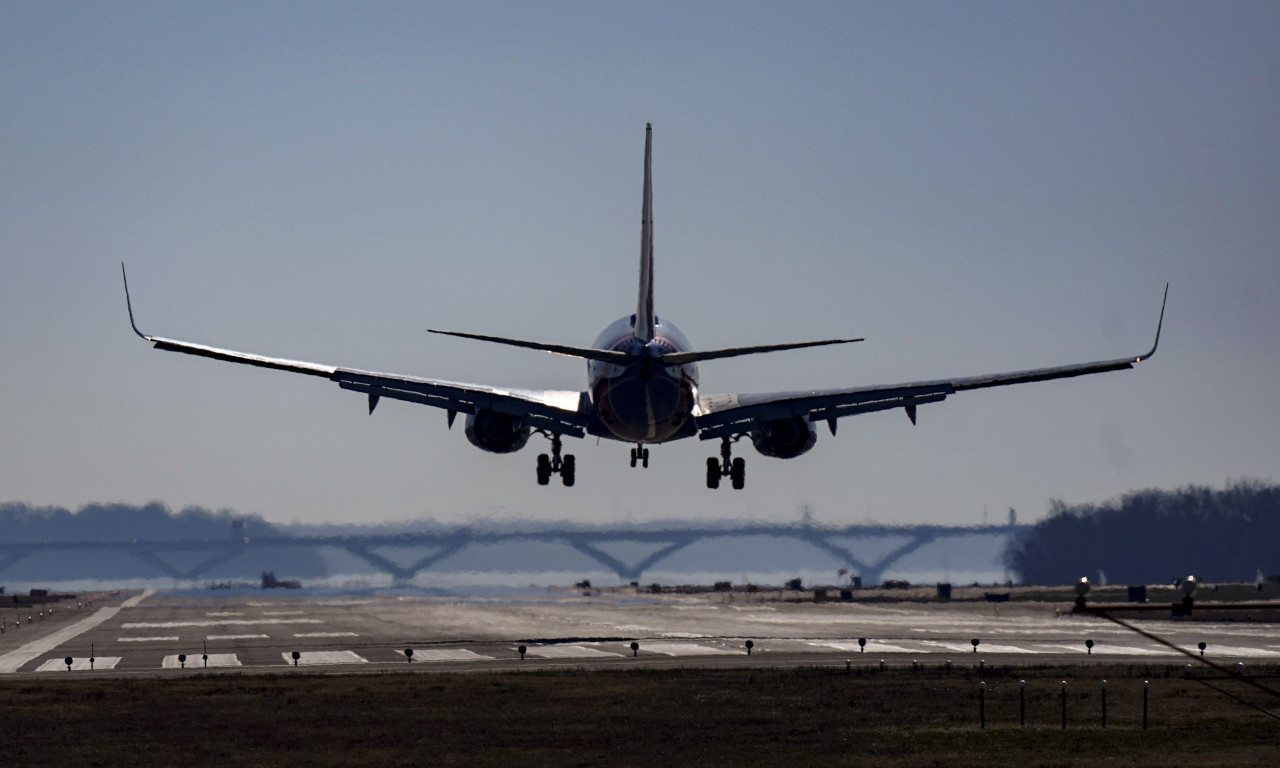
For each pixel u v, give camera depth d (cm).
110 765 12962
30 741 14600
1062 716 15612
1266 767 11956
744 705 17225
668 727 15338
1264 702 16950
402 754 13512
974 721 15638
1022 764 12381
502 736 14700
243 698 18375
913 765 12456
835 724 15488
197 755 13562
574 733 14888
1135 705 16838
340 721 16038
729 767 12494
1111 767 12081
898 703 17338
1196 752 12950
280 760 13200
